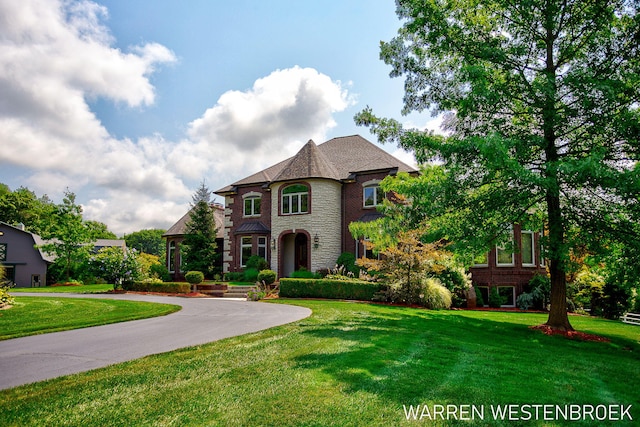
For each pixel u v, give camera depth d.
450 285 19.12
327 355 6.82
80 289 28.22
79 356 6.95
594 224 10.73
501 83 11.47
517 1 11.16
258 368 5.97
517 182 10.96
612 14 10.61
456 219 12.17
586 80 9.75
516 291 21.47
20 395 4.77
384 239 16.97
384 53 13.17
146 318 12.05
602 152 9.59
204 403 4.52
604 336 11.90
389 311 14.22
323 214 25.14
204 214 30.53
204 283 24.55
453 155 11.09
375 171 25.31
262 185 28.44
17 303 16.06
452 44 11.90
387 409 4.43
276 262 25.98
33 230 57.59
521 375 6.38
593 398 5.40
